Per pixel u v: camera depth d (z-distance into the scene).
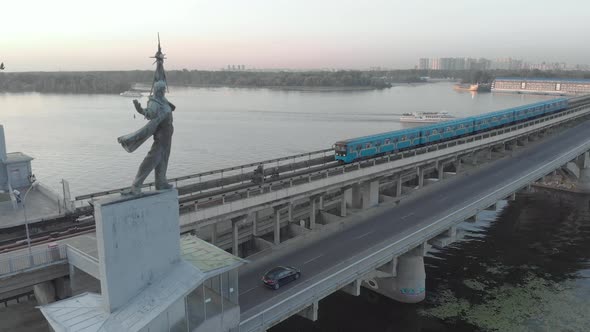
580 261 67.69
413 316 52.78
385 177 71.69
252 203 50.06
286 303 37.34
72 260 36.59
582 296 56.75
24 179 56.12
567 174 102.31
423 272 55.44
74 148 141.88
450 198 67.88
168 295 28.80
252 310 36.88
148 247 29.50
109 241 27.52
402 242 49.50
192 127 189.50
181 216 43.56
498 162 91.38
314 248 51.03
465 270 64.56
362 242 52.50
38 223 44.81
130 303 28.75
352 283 44.91
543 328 49.59
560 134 120.81
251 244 57.19
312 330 50.28
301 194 55.34
